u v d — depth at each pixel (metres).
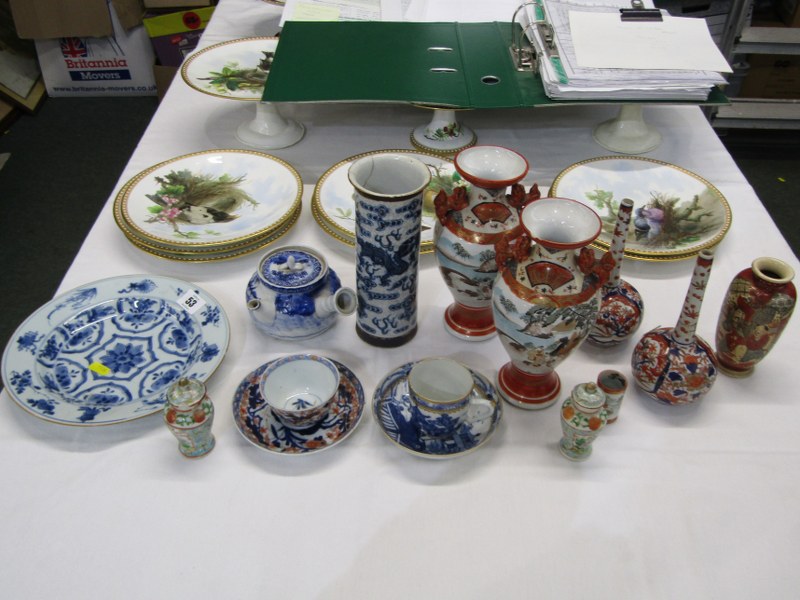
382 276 0.85
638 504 0.77
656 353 0.85
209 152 1.21
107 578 0.70
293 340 0.94
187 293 0.97
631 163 1.22
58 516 0.75
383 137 1.34
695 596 0.70
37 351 0.90
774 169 2.52
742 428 0.85
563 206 0.75
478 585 0.70
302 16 1.43
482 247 0.83
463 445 0.80
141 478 0.79
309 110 1.42
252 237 1.04
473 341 0.95
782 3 2.29
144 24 2.57
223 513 0.75
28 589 0.69
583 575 0.71
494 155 0.85
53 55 2.69
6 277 2.06
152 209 1.10
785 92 2.43
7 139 2.59
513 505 0.77
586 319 0.75
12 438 0.82
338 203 1.13
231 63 1.38
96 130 2.64
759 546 0.74
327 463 0.80
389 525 0.75
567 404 0.78
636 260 1.07
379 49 1.32
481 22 1.44
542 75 1.22
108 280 0.99
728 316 0.86
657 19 1.31
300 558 0.72
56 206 2.31
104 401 0.86
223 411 0.86
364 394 0.85
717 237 1.07
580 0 1.41
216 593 0.69
